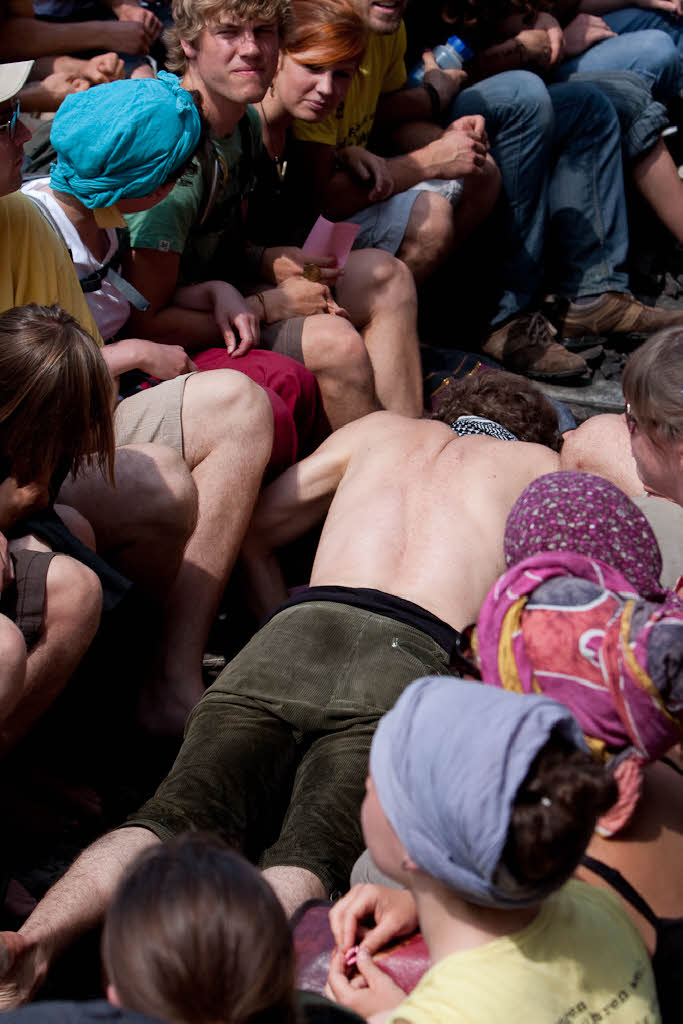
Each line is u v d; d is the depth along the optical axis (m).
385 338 4.24
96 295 3.49
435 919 1.46
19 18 4.34
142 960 1.19
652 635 1.55
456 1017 1.38
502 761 1.32
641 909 1.65
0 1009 1.90
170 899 1.21
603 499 1.79
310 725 2.52
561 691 1.62
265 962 1.21
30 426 2.41
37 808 2.67
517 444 3.15
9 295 3.01
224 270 4.06
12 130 2.83
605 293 5.21
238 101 3.59
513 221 5.05
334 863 2.27
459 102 5.03
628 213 5.88
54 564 2.39
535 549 1.77
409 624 2.69
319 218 4.20
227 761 2.45
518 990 1.40
